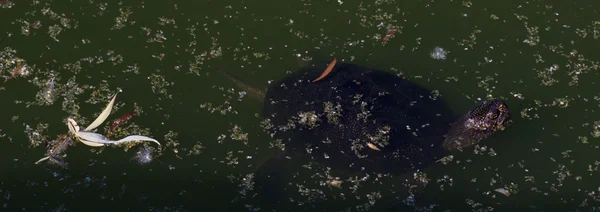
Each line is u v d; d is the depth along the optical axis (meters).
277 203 4.98
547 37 6.39
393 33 6.36
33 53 5.82
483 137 5.44
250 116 5.55
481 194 5.14
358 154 5.14
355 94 5.41
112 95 5.57
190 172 5.12
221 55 6.04
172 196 4.96
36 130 5.22
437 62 6.14
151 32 6.17
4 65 5.67
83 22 6.18
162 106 5.55
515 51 6.25
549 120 5.65
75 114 5.38
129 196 4.91
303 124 5.31
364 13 6.56
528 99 5.82
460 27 6.48
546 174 5.29
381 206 5.02
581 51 6.27
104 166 5.06
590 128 5.60
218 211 4.92
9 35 5.95
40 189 4.88
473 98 5.85
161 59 5.93
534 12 6.65
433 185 5.17
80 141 5.17
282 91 5.56
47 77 5.62
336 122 5.26
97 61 5.84
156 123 5.42
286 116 5.39
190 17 6.36
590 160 5.38
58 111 5.39
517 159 5.38
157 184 5.02
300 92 5.50
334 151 5.17
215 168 5.16
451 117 5.52
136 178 5.02
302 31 6.35
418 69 6.07
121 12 6.29
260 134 5.41
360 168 5.13
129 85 5.68
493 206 5.07
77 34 6.06
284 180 5.11
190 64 5.92
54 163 5.03
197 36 6.19
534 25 6.52
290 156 5.23
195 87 5.74
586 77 6.02
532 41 6.33
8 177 4.92
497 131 5.50
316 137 5.23
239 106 5.62
